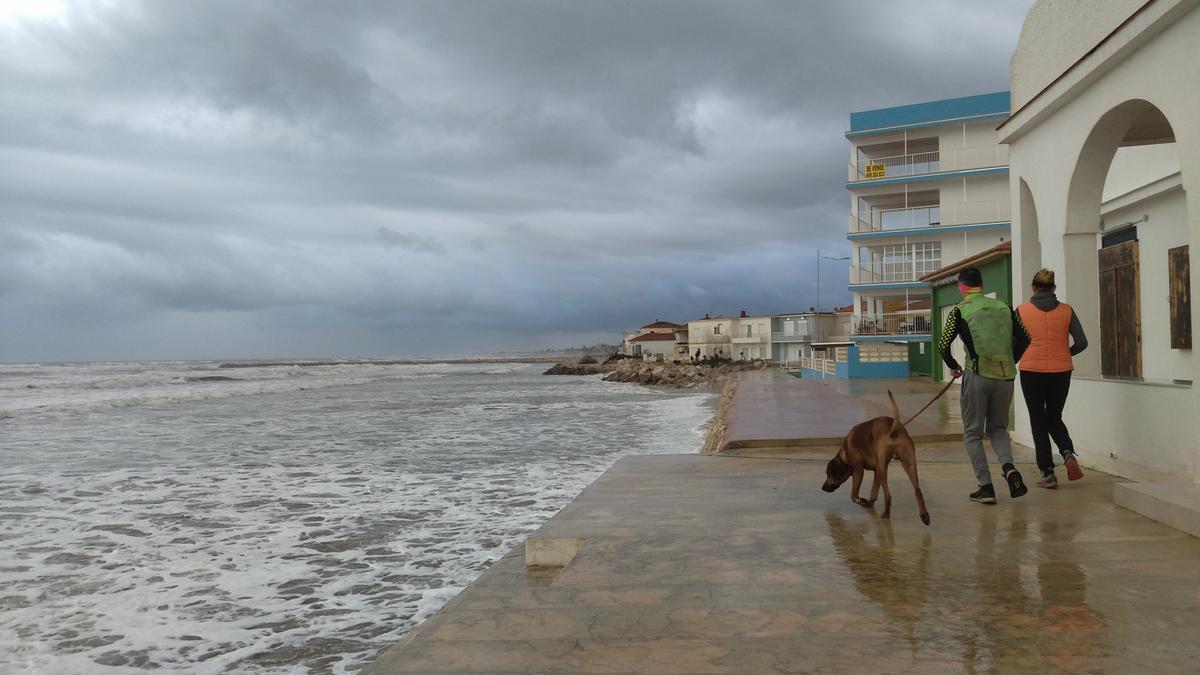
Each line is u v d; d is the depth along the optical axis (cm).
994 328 613
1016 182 944
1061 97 777
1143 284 1139
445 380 8300
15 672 609
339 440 2300
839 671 304
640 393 5447
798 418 1332
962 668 303
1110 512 573
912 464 562
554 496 1351
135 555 963
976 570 438
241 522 1151
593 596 410
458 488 1440
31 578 865
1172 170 1032
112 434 2475
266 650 650
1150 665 302
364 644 663
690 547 505
